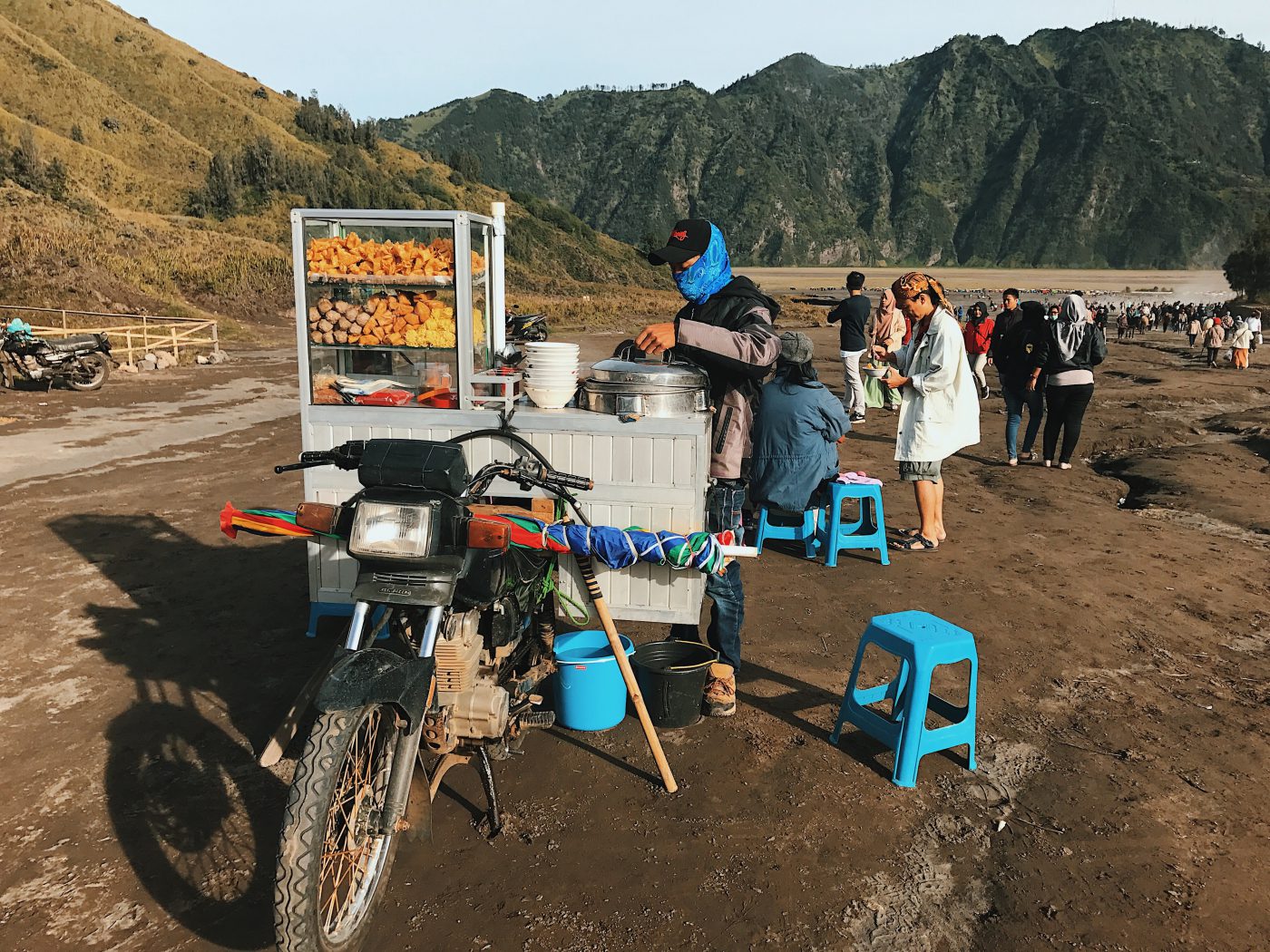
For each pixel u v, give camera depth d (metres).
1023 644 4.90
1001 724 4.00
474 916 2.71
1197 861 3.02
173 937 2.61
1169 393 16.50
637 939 2.62
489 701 2.78
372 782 2.58
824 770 3.60
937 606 5.47
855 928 2.69
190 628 4.95
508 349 4.96
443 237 4.48
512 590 3.04
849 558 6.47
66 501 7.72
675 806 3.32
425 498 2.47
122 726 3.85
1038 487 8.73
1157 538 7.01
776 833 3.16
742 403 4.04
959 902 2.81
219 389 16.27
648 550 3.49
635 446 4.04
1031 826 3.22
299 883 2.13
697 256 3.92
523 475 2.88
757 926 2.69
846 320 12.20
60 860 2.95
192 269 34.41
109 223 38.66
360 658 2.39
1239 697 4.29
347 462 2.74
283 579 5.79
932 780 3.54
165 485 8.40
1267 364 24.02
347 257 4.36
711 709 4.02
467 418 4.24
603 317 44.09
